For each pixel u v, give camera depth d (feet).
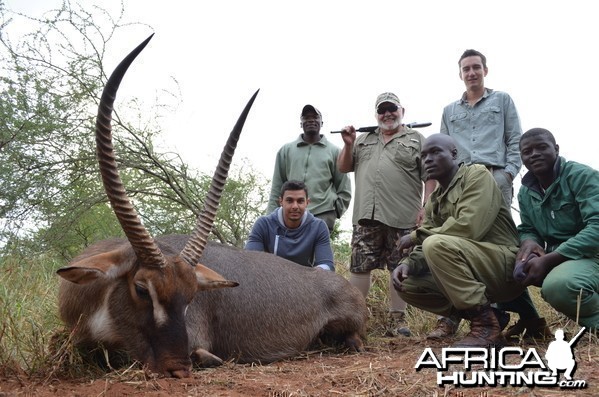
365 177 22.79
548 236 17.19
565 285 15.60
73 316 14.62
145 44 12.81
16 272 22.67
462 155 21.85
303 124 24.25
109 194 13.30
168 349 13.38
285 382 13.15
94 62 25.86
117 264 13.92
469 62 21.85
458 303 16.29
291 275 18.38
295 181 20.71
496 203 16.92
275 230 21.01
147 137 27.73
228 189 29.76
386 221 22.26
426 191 22.25
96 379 13.60
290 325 17.74
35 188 25.70
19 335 15.24
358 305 19.11
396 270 17.92
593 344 15.58
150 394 11.96
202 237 14.96
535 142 16.67
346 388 12.65
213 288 14.73
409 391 12.38
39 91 25.36
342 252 34.55
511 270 16.87
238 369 14.74
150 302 13.55
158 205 28.53
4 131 25.07
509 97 21.81
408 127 23.00
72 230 27.43
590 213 15.98
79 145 26.27
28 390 12.44
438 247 16.16
